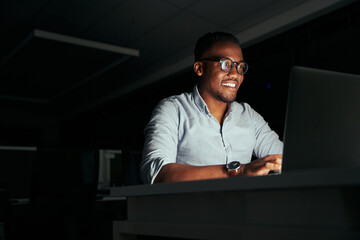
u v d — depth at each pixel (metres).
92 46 4.61
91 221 2.81
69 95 7.58
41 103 8.20
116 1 3.85
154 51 5.41
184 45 5.21
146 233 0.89
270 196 0.68
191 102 1.62
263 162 0.91
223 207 0.75
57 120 9.64
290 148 0.81
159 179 1.05
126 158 2.20
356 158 0.79
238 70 1.55
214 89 1.57
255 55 4.92
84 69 5.71
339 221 0.59
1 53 5.25
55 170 2.70
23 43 4.46
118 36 4.82
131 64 5.94
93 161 2.91
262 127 1.72
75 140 8.98
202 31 4.72
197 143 1.57
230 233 0.72
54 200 2.67
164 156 1.19
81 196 2.79
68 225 2.67
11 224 2.64
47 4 3.88
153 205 0.89
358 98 0.83
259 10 4.20
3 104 8.20
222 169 0.96
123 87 7.19
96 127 8.55
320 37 4.12
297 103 0.83
